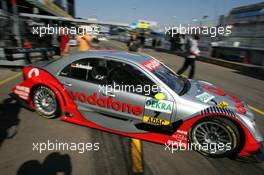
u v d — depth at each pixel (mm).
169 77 3574
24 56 8242
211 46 16391
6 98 4840
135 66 3324
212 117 2916
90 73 3518
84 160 2836
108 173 2611
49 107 3883
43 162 2748
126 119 3340
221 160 3037
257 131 2930
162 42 26141
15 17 9117
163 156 3031
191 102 3061
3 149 2975
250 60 13297
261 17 12523
